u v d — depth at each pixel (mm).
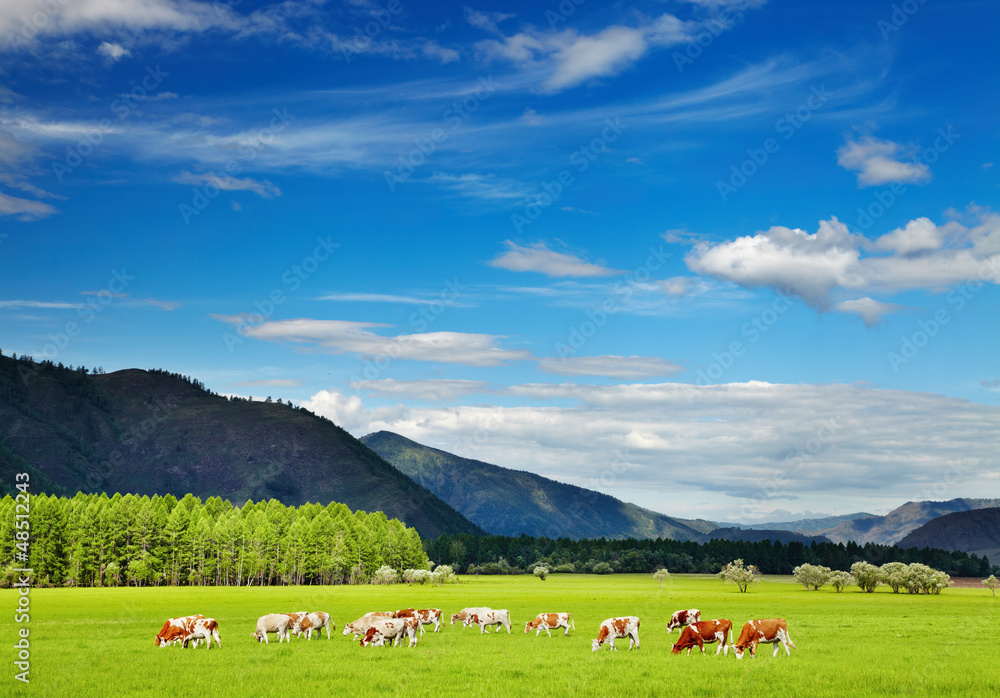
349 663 33906
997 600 111062
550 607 79812
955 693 26734
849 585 154250
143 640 44000
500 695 26000
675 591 131750
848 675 29922
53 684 28266
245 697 25781
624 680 29062
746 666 32812
